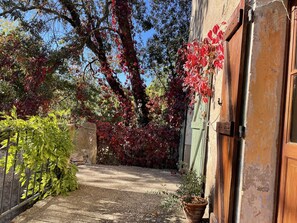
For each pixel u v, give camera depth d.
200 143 3.88
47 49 7.63
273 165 1.87
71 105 8.67
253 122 1.90
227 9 2.97
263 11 1.92
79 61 7.99
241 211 1.88
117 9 7.93
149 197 3.83
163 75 8.69
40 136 3.31
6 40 7.71
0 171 3.45
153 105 8.09
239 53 2.07
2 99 7.82
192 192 3.26
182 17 8.64
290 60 1.84
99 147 7.28
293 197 1.67
